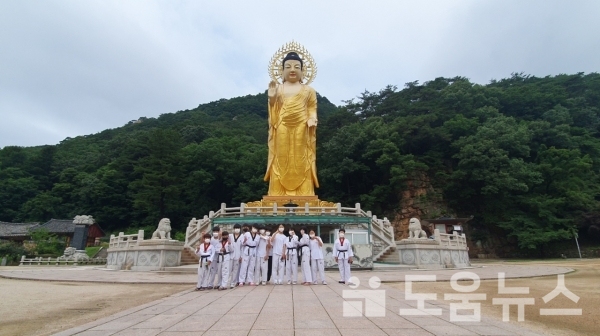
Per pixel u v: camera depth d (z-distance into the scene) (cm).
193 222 2708
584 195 4338
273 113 3231
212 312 734
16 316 790
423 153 5334
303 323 625
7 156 7394
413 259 2191
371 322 639
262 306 804
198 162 5838
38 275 1820
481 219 4678
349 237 2195
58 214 6194
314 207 2786
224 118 11644
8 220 6216
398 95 6838
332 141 5156
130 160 6244
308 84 3341
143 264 2139
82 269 2445
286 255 1322
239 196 5503
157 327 600
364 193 5272
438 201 4803
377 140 4900
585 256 4212
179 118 11450
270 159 3203
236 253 1267
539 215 4175
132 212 5819
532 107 6103
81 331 577
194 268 1972
